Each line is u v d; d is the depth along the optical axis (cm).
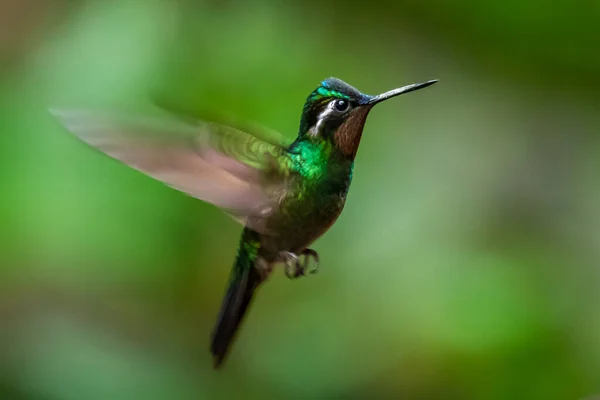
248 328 215
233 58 215
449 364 214
